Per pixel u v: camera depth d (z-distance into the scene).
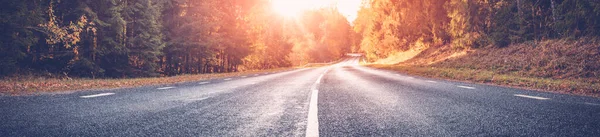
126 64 16.78
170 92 5.83
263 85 7.71
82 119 2.86
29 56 13.50
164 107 3.70
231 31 27.48
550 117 2.91
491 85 7.70
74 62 13.91
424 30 30.44
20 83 7.68
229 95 5.19
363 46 58.00
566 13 14.17
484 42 20.02
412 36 33.75
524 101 4.20
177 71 23.94
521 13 17.05
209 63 27.50
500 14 18.38
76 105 3.87
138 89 6.66
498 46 18.70
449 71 14.50
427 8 28.19
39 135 2.21
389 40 37.59
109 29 15.20
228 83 8.77
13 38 11.29
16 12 11.00
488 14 19.52
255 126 2.56
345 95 5.05
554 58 12.34
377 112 3.25
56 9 13.49
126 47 16.30
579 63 10.93
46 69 13.96
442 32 27.27
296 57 62.25
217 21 24.97
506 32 18.19
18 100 4.41
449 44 26.83
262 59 40.28
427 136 2.18
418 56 30.38
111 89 6.69
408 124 2.60
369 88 6.50
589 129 2.38
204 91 6.04
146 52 16.75
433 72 14.25
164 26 21.50
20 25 11.30
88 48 14.70
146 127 2.51
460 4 21.36
